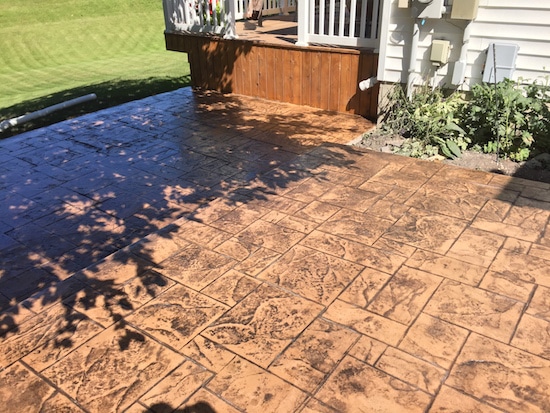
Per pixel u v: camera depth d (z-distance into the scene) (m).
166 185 4.70
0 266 3.49
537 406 2.02
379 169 4.47
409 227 3.42
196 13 7.96
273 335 2.45
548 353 2.29
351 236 3.33
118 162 5.27
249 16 8.77
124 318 2.61
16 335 2.51
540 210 3.61
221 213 3.73
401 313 2.57
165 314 2.63
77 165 5.21
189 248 3.26
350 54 6.15
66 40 14.89
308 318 2.56
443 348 2.34
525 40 4.65
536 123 4.60
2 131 6.86
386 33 5.46
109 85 9.87
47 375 2.26
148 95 8.73
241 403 2.07
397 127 5.53
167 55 13.67
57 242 3.78
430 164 4.55
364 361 2.27
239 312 2.62
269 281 2.88
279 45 6.77
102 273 3.01
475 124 4.98
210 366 2.27
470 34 4.91
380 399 2.07
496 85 4.68
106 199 4.45
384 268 2.96
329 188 4.10
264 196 3.99
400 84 5.62
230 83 7.71
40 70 11.99
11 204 4.38
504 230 3.35
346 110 6.55
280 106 7.01
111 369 2.28
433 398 2.07
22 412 2.07
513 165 4.62
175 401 2.10
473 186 4.04
